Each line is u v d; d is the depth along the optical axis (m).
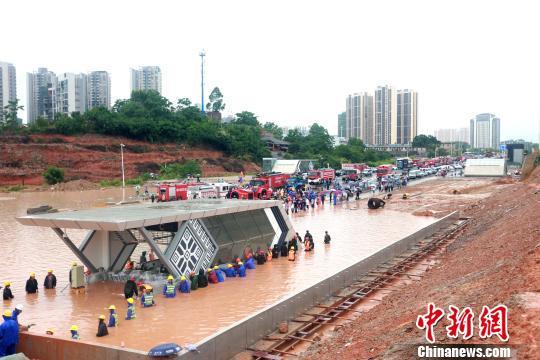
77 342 18.39
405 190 89.38
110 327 21.62
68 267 33.62
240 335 19.97
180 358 17.16
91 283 29.02
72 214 28.84
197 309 24.20
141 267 30.59
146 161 125.25
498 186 89.75
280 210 38.09
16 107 129.38
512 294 16.47
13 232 47.81
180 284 27.17
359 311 24.92
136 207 33.19
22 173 103.69
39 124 125.38
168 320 22.55
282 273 31.55
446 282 23.92
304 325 23.08
